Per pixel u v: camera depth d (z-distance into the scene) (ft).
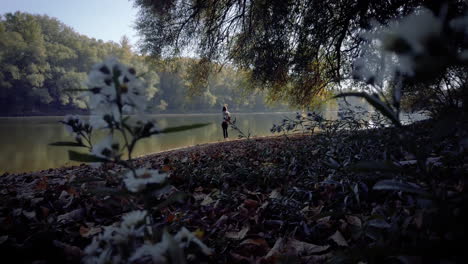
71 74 195.11
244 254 5.62
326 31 25.67
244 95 40.16
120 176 3.12
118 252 2.73
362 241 4.63
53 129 98.53
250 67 31.73
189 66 37.99
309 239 5.86
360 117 9.93
